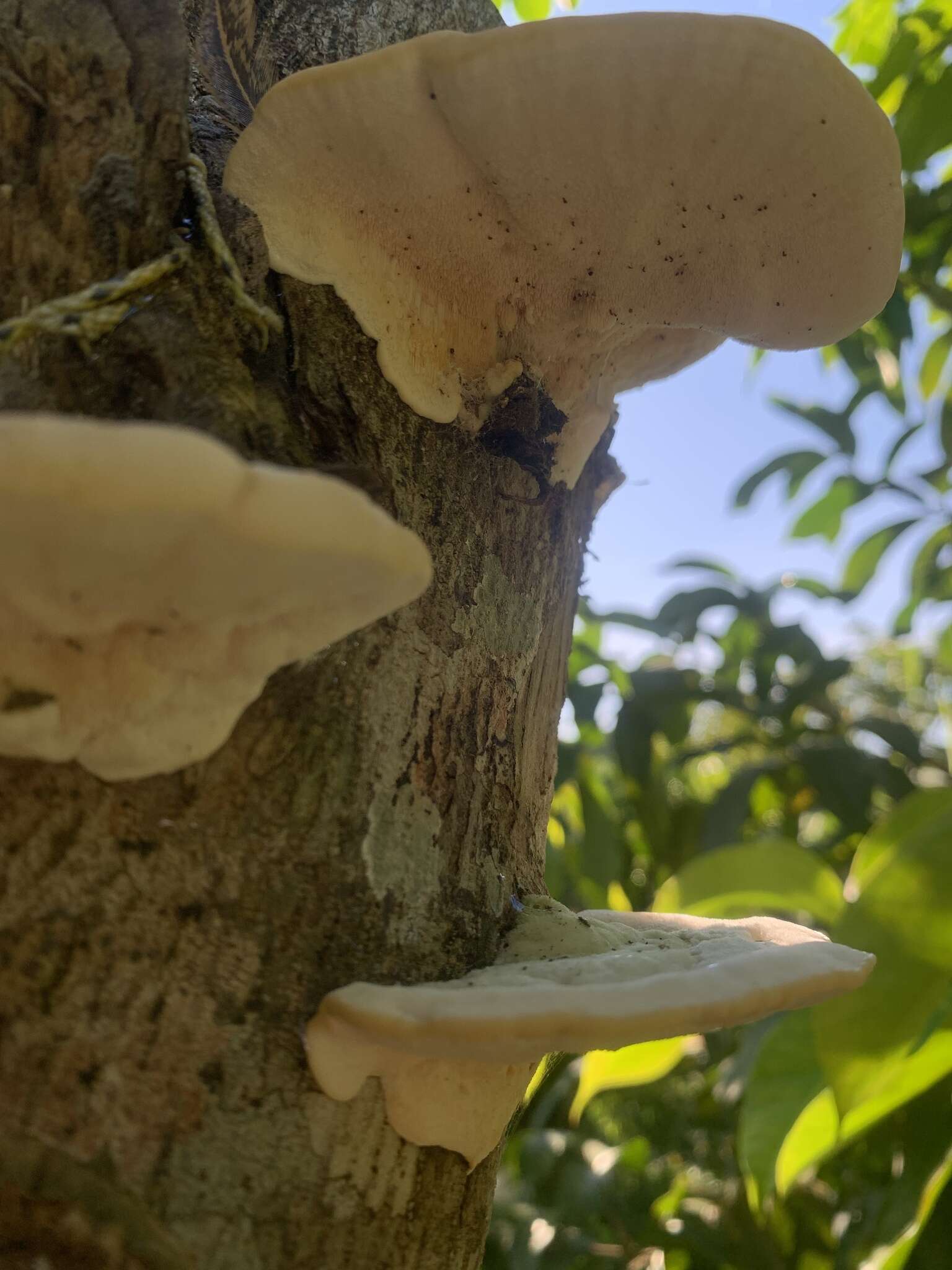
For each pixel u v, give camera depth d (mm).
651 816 717
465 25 304
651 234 240
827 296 258
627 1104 862
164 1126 170
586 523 307
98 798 175
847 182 223
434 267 245
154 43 209
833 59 198
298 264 224
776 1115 459
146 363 188
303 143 218
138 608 158
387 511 221
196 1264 165
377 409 227
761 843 495
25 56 196
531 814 260
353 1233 186
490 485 252
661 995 187
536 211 233
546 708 272
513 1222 653
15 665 163
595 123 207
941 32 524
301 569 146
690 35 189
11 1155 156
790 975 201
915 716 1052
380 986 186
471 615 236
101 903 171
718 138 211
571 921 233
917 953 353
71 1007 166
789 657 757
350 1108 189
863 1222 566
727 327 275
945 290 604
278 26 279
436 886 211
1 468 118
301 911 190
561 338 266
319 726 199
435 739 220
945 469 691
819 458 757
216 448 126
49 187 194
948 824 364
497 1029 175
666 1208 697
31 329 179
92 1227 158
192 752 179
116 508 124
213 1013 177
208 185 224
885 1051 348
